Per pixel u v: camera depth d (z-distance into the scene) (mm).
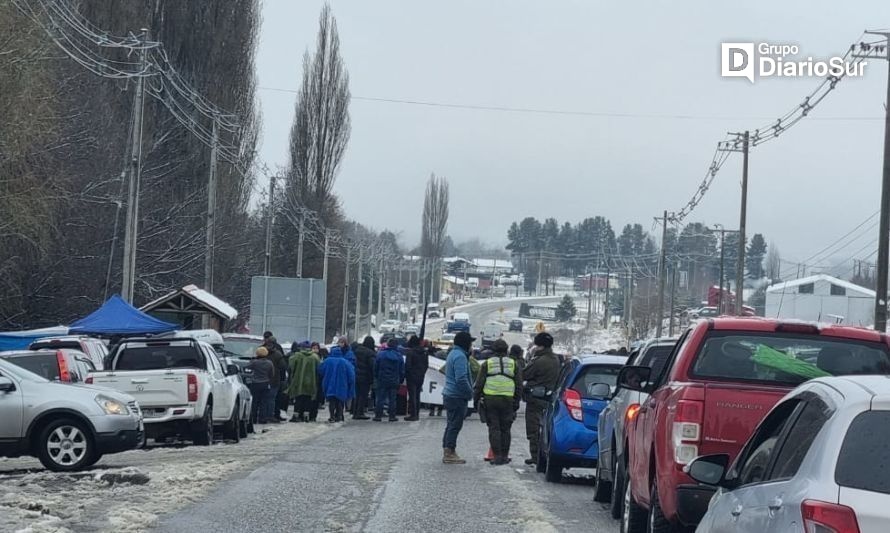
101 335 27188
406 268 161875
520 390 17500
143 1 42844
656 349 13750
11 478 13992
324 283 43750
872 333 8898
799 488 4777
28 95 24547
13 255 31828
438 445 21234
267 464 16344
